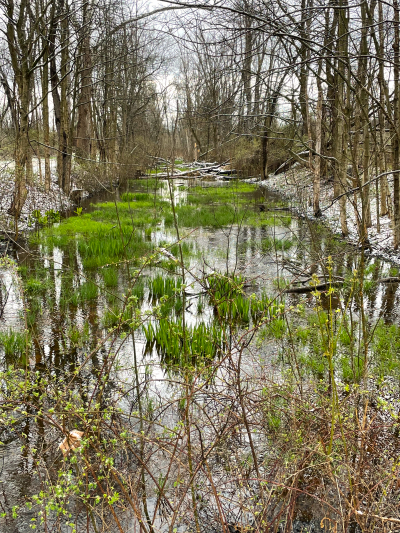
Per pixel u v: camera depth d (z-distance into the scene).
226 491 3.29
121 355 6.14
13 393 3.08
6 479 3.66
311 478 3.46
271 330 6.55
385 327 6.75
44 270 10.46
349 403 3.54
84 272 10.41
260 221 16.67
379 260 11.54
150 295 8.96
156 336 6.62
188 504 3.01
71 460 2.37
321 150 17.27
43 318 7.54
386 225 13.54
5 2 13.63
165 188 28.47
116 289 9.12
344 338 6.18
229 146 32.25
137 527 3.04
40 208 18.33
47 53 16.17
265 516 2.79
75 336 6.52
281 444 3.05
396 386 4.72
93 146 28.59
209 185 31.33
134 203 21.80
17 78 13.91
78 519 3.17
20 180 13.93
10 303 8.23
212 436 3.44
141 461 2.74
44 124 20.08
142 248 12.34
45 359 5.98
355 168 3.20
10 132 19.23
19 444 4.11
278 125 22.19
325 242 11.70
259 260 11.34
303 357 5.70
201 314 7.93
